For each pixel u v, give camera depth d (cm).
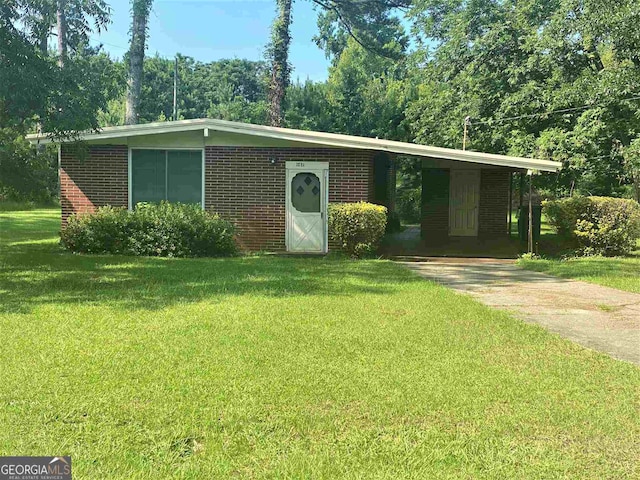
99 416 378
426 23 2944
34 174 1422
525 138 1948
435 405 405
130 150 1341
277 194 1335
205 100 6875
